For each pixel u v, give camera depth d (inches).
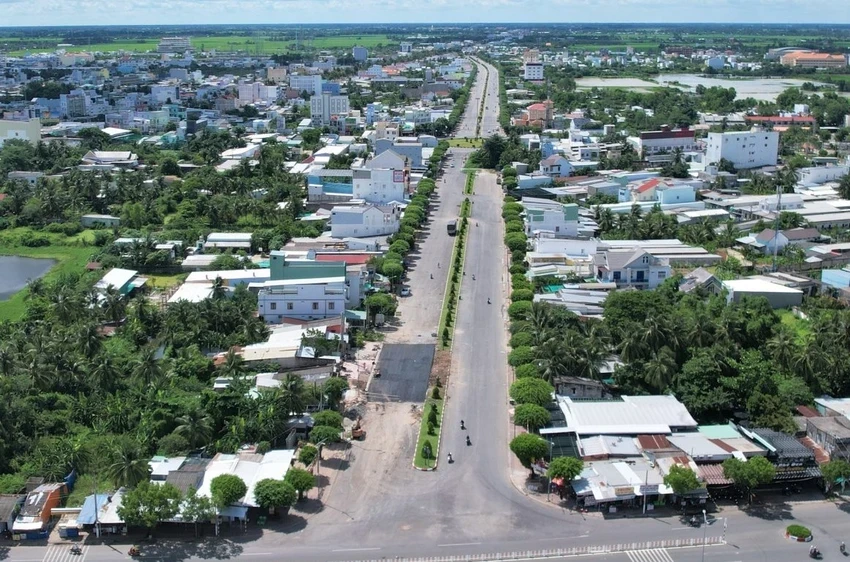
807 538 5639.8
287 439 6712.6
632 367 7475.4
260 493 5723.4
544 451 6250.0
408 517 5900.6
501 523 5831.7
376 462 6579.7
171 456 6441.9
